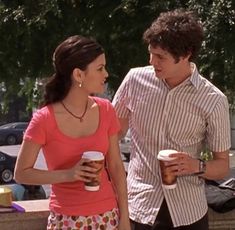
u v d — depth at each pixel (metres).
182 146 4.15
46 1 10.05
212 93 4.12
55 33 10.55
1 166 20.89
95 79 3.78
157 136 4.15
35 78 11.80
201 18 8.86
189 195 4.16
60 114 3.80
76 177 3.64
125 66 10.36
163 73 3.99
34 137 3.77
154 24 3.96
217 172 4.09
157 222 4.16
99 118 3.88
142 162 4.22
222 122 4.12
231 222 4.98
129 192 4.28
